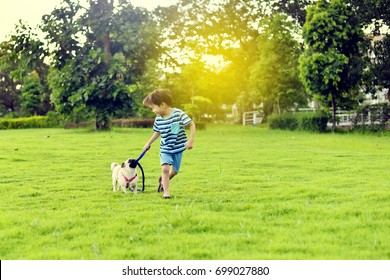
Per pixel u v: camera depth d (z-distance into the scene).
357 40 28.78
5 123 38.53
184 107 41.66
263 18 40.34
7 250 4.55
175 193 7.38
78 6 28.98
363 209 5.84
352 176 9.17
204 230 5.05
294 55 37.03
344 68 28.50
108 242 4.66
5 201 6.91
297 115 31.09
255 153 14.31
